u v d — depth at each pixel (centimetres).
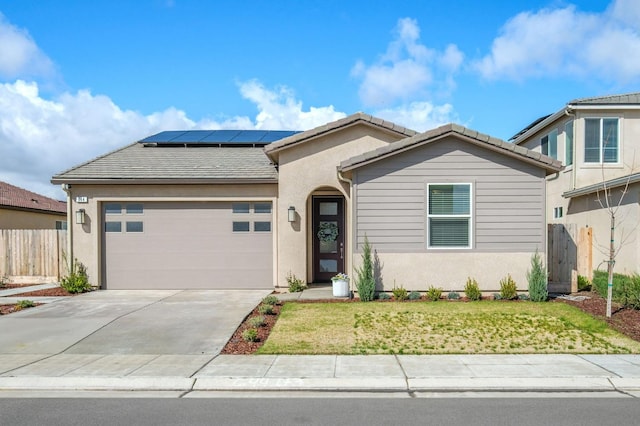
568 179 1567
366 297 1065
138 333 818
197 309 1013
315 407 511
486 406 512
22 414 493
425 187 1103
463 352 703
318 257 1384
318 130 1255
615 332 802
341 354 695
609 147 1504
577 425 460
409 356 684
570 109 1489
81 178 1283
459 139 1105
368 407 510
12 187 2467
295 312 959
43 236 1431
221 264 1322
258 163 1420
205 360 670
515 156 1088
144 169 1351
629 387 572
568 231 1225
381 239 1105
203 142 1617
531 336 782
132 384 580
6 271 1430
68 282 1252
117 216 1327
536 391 564
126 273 1322
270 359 673
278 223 1283
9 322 902
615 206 1311
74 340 777
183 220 1326
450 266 1104
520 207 1104
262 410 502
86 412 498
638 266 1201
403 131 1266
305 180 1279
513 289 1069
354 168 1095
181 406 516
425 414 489
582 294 1138
